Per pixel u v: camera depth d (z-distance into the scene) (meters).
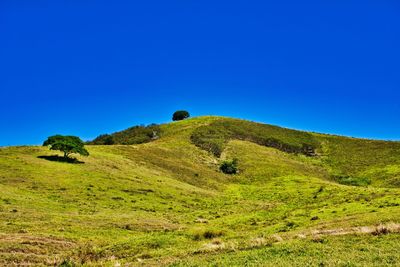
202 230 40.09
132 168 93.75
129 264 28.48
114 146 113.62
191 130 147.50
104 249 34.88
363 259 22.67
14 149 93.06
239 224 51.78
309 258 23.91
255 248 29.91
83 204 61.94
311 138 157.12
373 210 45.19
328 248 26.56
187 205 72.31
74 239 39.62
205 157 120.81
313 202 68.06
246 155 126.06
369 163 126.75
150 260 29.36
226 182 103.25
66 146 87.19
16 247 34.31
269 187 95.88
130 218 54.25
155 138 148.12
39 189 66.44
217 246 31.12
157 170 98.44
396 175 109.06
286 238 32.72
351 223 37.91
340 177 117.56
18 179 69.62
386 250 24.73
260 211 63.41
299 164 126.00
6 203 55.16
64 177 75.25
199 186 93.94
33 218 48.78
